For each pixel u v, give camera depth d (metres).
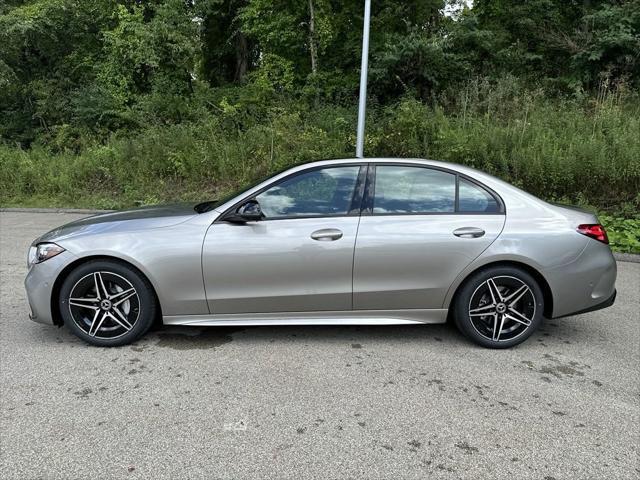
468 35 14.65
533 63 15.24
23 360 3.87
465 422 3.07
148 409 3.18
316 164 4.18
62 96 17.88
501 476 2.59
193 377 3.61
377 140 11.46
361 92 9.13
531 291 4.08
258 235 3.96
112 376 3.61
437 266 4.01
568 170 9.30
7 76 17.22
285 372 3.70
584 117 11.15
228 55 20.30
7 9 18.14
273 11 16.25
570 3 15.95
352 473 2.59
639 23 13.26
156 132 13.71
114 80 17.12
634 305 5.39
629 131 9.86
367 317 4.12
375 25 16.44
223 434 2.92
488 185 4.17
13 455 2.71
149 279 3.98
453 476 2.58
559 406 3.28
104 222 4.21
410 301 4.07
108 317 4.07
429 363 3.89
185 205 4.71
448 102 13.55
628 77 12.97
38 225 10.16
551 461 2.71
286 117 12.70
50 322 4.07
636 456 2.77
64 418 3.07
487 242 4.00
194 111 15.05
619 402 3.34
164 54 16.42
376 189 4.11
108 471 2.59
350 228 3.99
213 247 3.94
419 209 4.09
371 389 3.46
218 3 17.95
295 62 16.84
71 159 14.11
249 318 4.09
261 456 2.72
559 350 4.18
